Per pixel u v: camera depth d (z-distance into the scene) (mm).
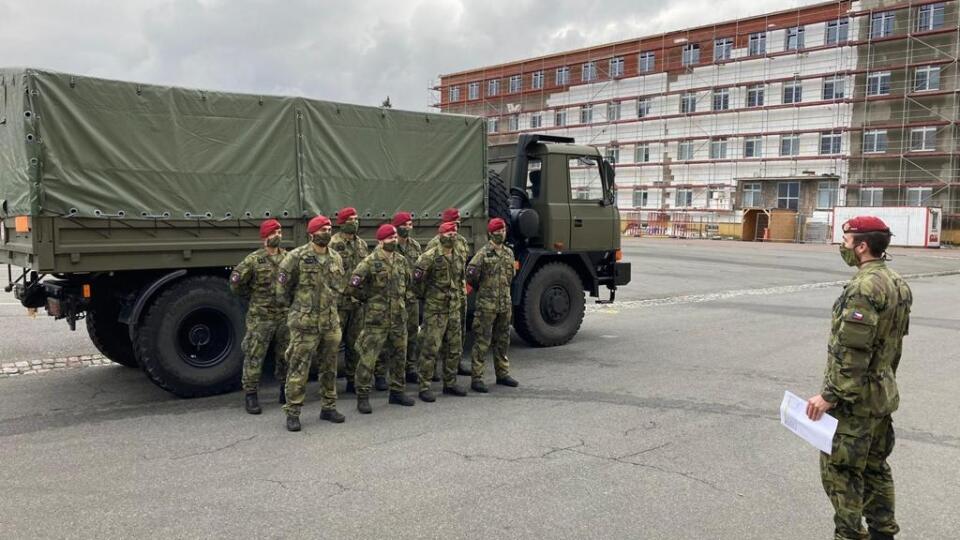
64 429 5785
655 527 4008
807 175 39594
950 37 35656
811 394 7035
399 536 3865
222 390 7012
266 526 3975
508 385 7395
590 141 50094
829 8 39156
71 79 6207
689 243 36594
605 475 4801
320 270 5938
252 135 7250
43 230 6082
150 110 6641
